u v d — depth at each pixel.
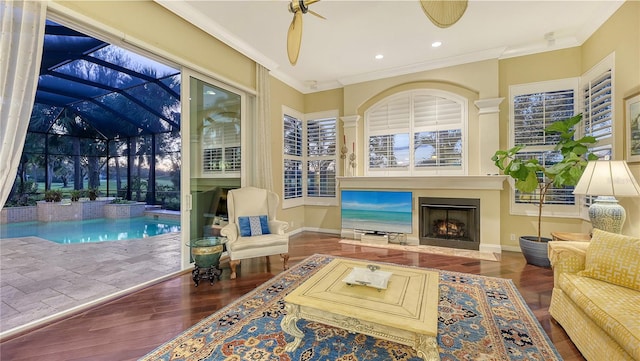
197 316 2.25
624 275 1.72
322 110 5.70
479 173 4.29
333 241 4.88
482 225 4.19
